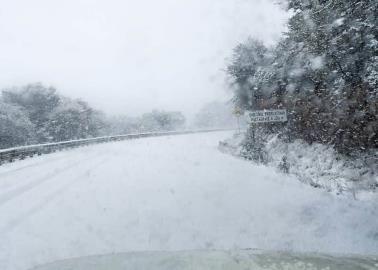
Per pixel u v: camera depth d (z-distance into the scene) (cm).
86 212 983
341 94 1558
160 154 2498
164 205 1083
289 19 1938
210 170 1764
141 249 738
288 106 2094
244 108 2870
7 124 4597
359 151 1390
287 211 1033
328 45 1584
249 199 1169
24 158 2405
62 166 1872
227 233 852
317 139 1728
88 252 712
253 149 2298
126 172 1661
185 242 787
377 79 1387
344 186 1248
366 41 1445
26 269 627
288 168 1688
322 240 811
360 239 812
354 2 1445
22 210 984
